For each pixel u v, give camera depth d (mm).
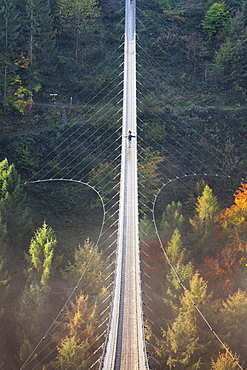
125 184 167000
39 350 138125
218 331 141000
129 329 104250
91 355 128750
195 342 131125
